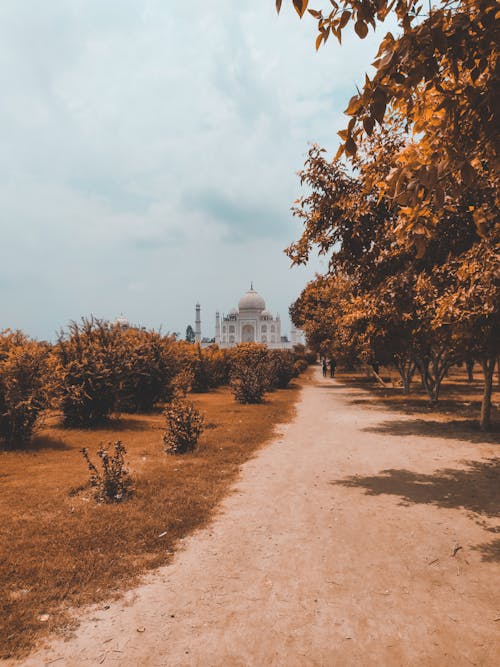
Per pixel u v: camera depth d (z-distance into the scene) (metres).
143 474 7.68
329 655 3.06
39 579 4.07
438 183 3.36
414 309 10.86
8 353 10.64
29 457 9.22
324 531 5.36
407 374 24.97
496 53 3.02
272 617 3.52
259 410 17.23
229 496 6.77
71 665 2.96
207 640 3.23
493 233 7.47
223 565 4.45
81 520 5.53
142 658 3.03
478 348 11.46
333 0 2.89
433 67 2.96
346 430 13.12
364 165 8.08
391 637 3.26
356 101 2.96
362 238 8.73
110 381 13.24
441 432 12.66
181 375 22.72
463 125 3.39
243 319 154.12
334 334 25.89
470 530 5.39
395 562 4.52
